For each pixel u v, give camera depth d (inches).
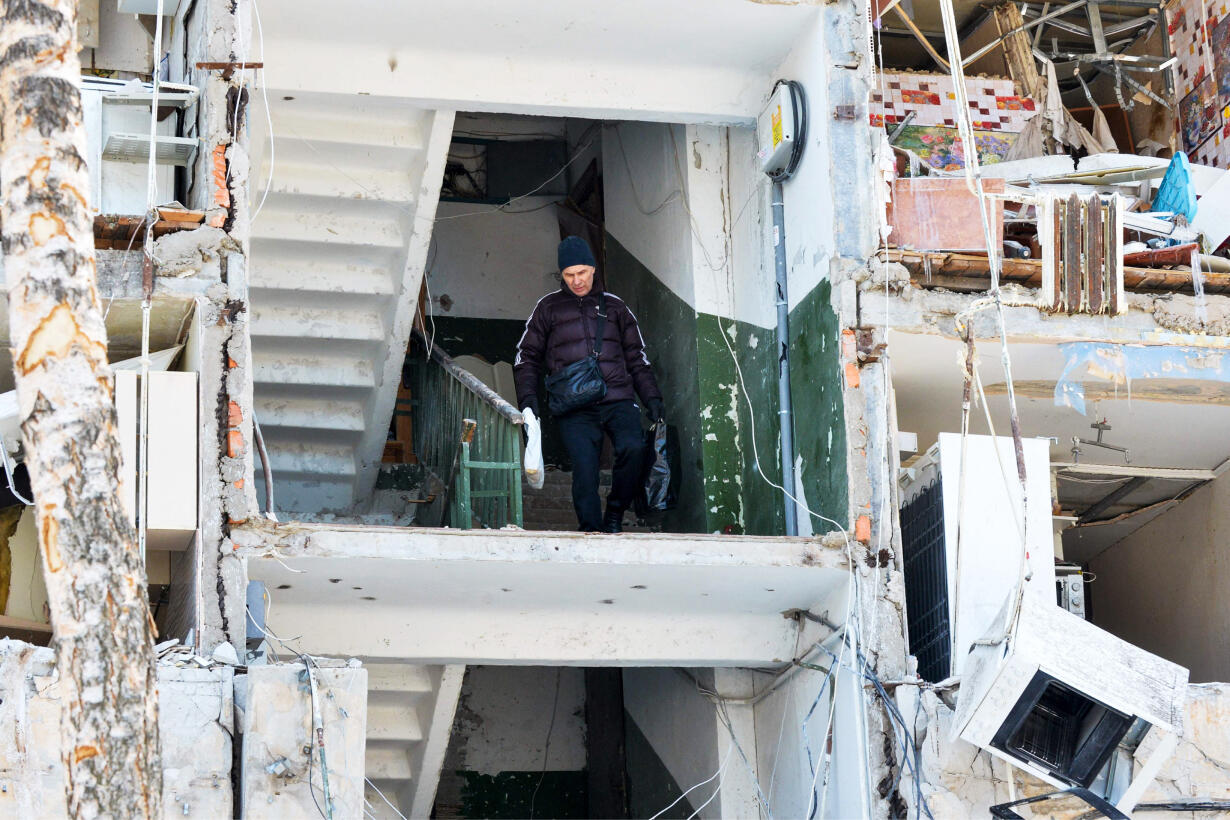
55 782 259.4
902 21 507.5
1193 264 370.6
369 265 424.8
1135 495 459.2
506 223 563.5
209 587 308.8
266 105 351.9
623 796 492.7
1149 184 416.8
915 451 383.9
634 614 378.0
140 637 167.5
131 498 308.3
